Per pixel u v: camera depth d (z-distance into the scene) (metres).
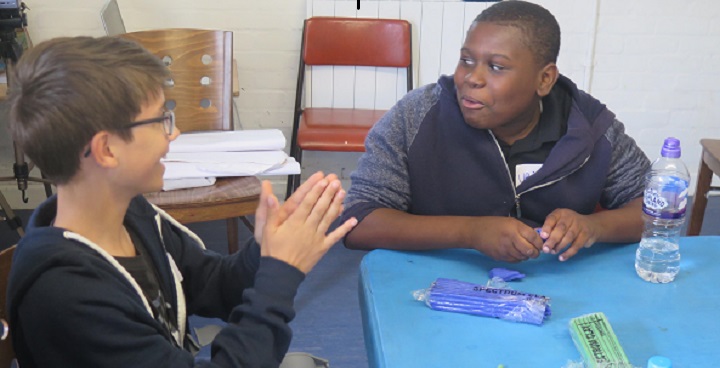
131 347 0.87
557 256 1.35
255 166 2.06
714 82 3.38
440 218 1.38
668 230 1.41
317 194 1.00
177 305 1.07
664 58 3.32
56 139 0.84
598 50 3.30
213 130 2.49
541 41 1.36
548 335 1.08
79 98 0.83
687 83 3.38
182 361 0.91
